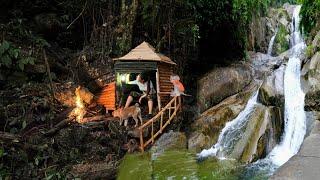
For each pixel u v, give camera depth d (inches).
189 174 251.9
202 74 489.4
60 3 455.8
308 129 281.1
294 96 333.1
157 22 446.0
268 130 300.0
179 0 446.9
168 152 319.0
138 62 373.7
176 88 374.3
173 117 363.3
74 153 313.1
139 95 388.2
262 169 262.4
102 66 431.2
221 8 502.9
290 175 169.9
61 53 445.1
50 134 317.7
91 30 461.7
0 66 349.7
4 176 267.1
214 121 352.2
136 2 424.2
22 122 317.7
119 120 351.6
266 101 334.6
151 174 255.3
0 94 335.9
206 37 511.5
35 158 288.8
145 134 339.9
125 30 428.1
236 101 385.1
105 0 452.1
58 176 279.0
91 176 294.2
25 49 387.2
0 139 283.9
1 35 381.7
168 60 396.2
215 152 316.8
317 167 176.9
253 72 467.8
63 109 366.3
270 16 730.8
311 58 347.6
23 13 441.4
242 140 304.8
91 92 422.6
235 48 547.5
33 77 384.2
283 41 675.4
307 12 414.9
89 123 340.2
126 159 304.8
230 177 245.4
